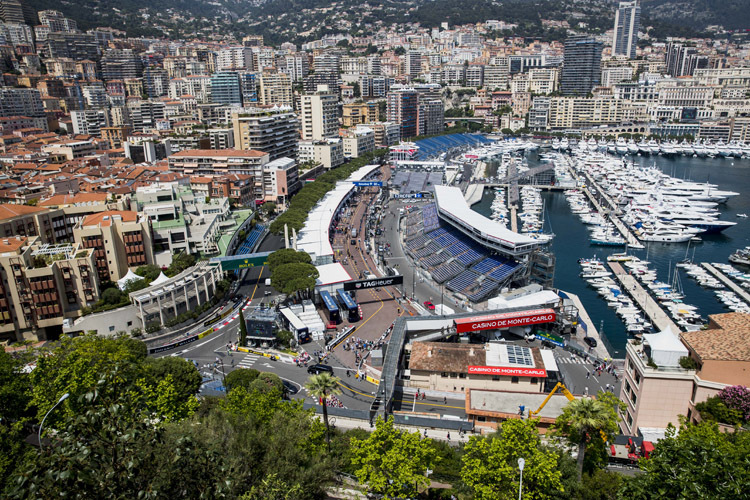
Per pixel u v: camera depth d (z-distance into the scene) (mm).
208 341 161750
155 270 182250
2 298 151000
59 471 47875
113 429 52906
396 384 135750
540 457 77188
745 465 68125
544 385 131000
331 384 99375
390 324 172250
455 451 102125
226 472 59688
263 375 124750
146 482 52531
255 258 198375
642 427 104812
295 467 79062
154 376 118062
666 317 188375
